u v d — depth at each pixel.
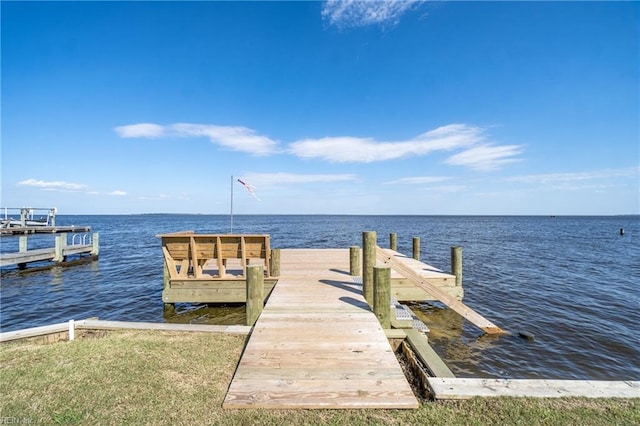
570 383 3.19
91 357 3.79
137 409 2.79
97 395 2.99
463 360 5.69
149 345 4.18
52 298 10.22
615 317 8.21
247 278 5.43
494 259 17.73
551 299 9.88
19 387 3.11
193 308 8.59
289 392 3.04
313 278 7.93
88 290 11.23
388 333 4.86
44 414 2.70
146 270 14.98
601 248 23.62
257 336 4.33
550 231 45.16
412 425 2.62
